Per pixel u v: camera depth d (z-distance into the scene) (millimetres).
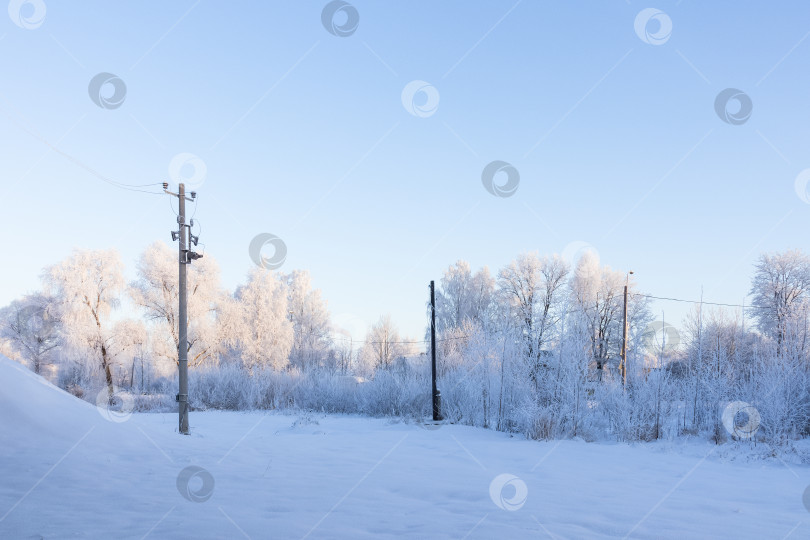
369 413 25328
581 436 15211
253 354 40844
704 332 20844
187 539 3867
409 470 8062
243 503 5219
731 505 6141
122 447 7742
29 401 7945
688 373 18484
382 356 48969
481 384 18812
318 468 7926
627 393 16766
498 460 9922
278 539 3986
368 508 5242
